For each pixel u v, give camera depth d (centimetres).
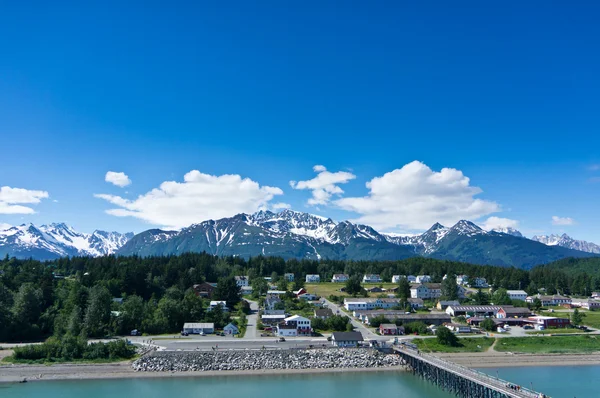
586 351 16862
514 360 15888
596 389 12719
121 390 12494
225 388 12725
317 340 17438
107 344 15362
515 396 9938
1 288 19412
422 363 14038
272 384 13138
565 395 12194
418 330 19450
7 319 17438
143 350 15675
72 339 15388
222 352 15362
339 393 12375
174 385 12950
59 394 12112
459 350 16975
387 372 14462
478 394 11481
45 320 18250
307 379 13650
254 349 15788
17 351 14762
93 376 13612
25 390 12425
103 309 18388
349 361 15100
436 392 12531
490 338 18438
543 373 14425
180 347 16075
